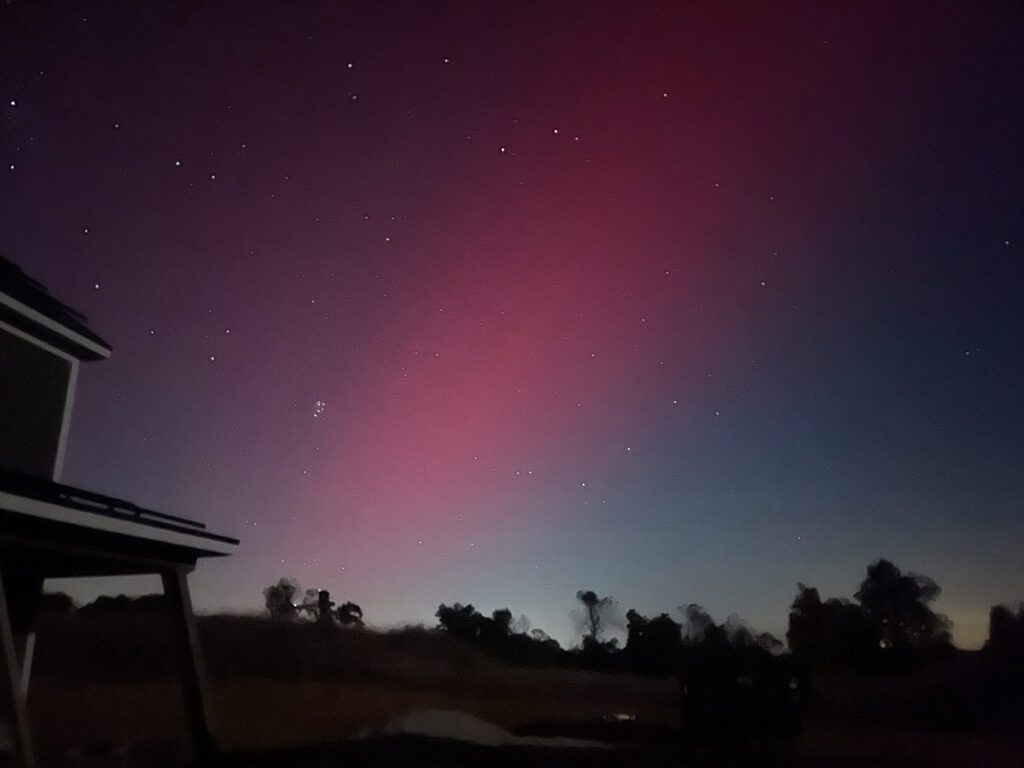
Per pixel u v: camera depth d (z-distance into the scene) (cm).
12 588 793
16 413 807
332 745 938
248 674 1948
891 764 948
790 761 939
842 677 1706
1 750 622
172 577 788
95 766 739
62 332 858
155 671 1773
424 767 785
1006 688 1516
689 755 948
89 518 624
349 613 2412
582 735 1090
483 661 2269
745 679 1098
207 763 737
